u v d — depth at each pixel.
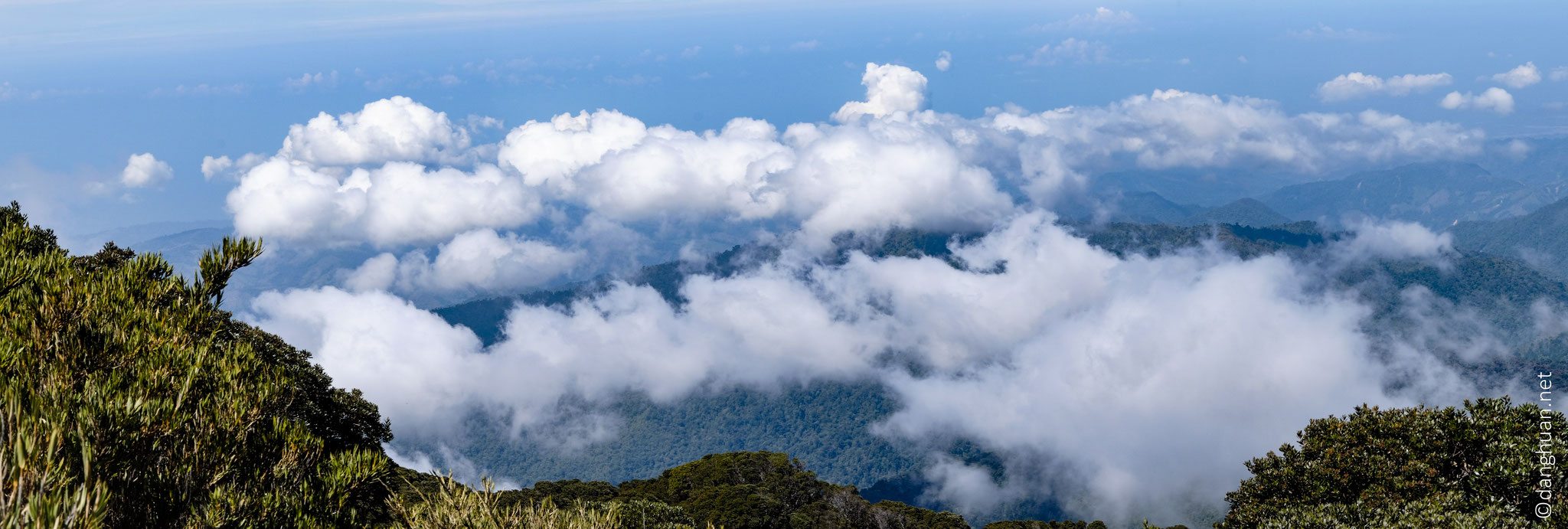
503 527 11.09
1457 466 17.16
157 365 8.66
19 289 9.27
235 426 8.45
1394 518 15.26
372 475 9.31
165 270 10.57
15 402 6.59
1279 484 19.02
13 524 5.43
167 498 7.49
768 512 55.59
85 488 5.78
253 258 10.59
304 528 8.15
